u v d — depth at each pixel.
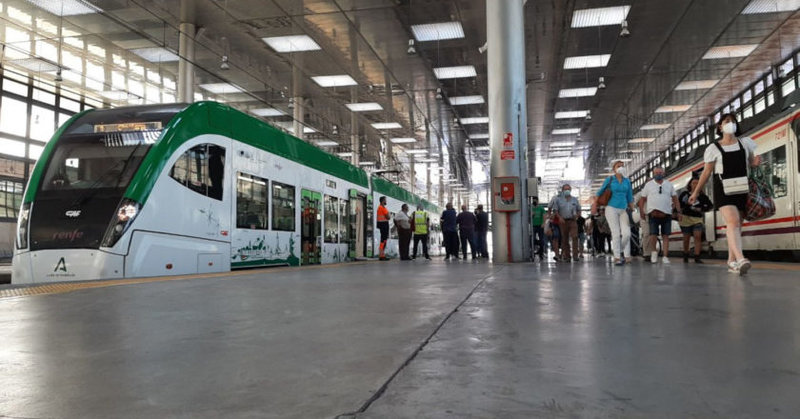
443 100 21.91
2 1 13.48
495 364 1.60
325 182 13.34
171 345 1.98
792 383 1.37
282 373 1.54
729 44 16.59
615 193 8.07
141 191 7.15
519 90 9.65
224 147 8.81
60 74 17.92
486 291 3.76
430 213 29.47
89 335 2.21
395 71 18.62
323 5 13.73
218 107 8.80
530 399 1.26
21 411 1.24
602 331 2.12
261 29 15.19
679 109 24.09
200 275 6.51
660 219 8.58
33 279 7.00
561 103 22.66
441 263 10.12
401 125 26.14
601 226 14.27
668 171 16.27
